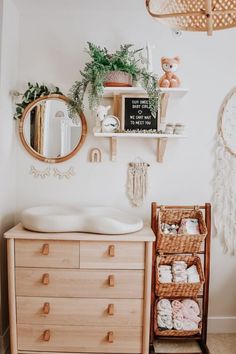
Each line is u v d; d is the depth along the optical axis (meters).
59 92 2.23
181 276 2.05
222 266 2.36
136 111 2.18
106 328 1.93
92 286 1.91
